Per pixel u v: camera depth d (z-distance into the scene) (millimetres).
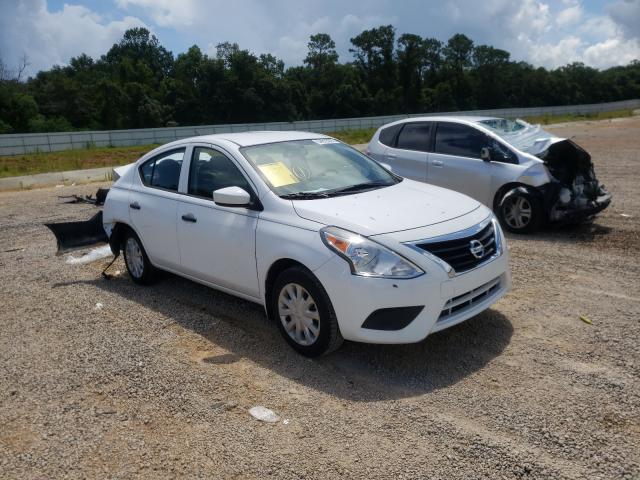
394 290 3857
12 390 4090
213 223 4980
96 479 3090
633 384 3793
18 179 17812
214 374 4195
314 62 80125
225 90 65312
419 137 9188
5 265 7410
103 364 4430
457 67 91250
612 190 11156
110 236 6426
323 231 4152
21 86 64188
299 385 3980
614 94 101500
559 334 4602
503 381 3902
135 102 63969
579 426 3354
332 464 3121
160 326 5141
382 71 86812
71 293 6195
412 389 3855
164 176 5805
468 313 4180
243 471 3100
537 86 92438
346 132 44438
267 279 4535
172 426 3555
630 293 5465
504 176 8000
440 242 4066
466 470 3020
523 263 6574
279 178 4840
